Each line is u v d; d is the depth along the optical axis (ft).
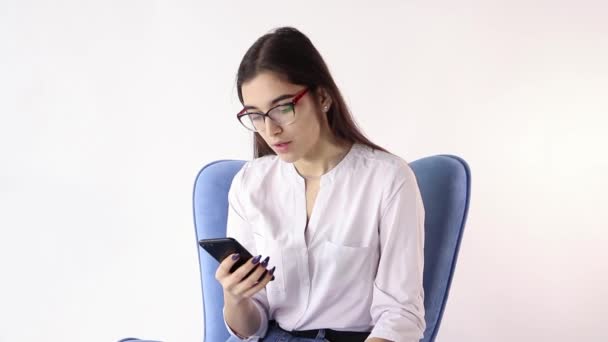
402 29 6.14
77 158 6.79
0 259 7.04
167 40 6.51
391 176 3.88
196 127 6.59
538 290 6.31
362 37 6.22
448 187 4.26
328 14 6.25
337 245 3.94
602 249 6.10
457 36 6.06
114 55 6.59
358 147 4.13
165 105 6.61
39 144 6.80
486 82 6.07
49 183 6.85
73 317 7.09
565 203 6.12
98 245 6.93
